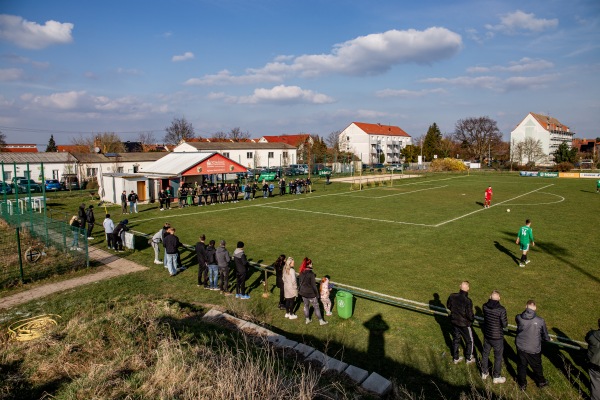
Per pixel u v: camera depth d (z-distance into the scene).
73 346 8.46
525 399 7.58
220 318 11.06
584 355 9.00
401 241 19.61
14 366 7.77
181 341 8.72
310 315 11.48
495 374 8.16
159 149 98.06
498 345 8.06
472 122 106.56
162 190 34.97
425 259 16.48
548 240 19.73
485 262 16.05
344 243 19.33
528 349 7.76
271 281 14.38
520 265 15.54
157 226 24.33
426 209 30.05
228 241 20.16
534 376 8.05
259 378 6.74
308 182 43.31
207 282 14.19
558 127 119.88
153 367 7.31
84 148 83.62
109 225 18.78
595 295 12.51
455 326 8.80
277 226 23.81
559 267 15.34
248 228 23.34
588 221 24.81
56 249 17.92
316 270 15.22
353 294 12.53
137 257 17.61
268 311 11.84
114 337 8.92
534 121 110.12
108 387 6.65
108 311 11.27
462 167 78.12
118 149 84.75
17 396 6.63
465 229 22.42
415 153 109.75
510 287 13.26
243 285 12.77
